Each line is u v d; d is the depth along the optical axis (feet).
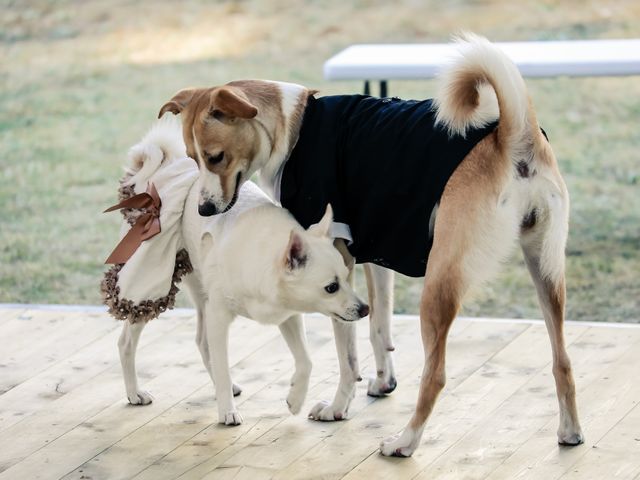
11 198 24.18
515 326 15.35
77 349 15.25
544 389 13.16
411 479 11.04
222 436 12.33
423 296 11.17
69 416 13.05
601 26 33.01
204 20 37.47
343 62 18.86
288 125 11.78
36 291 18.83
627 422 12.11
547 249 11.25
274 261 11.64
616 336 14.73
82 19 38.34
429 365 11.24
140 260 12.50
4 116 30.37
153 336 15.71
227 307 12.33
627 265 18.54
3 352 15.23
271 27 36.35
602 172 23.56
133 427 12.69
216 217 12.26
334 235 11.73
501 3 36.40
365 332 15.48
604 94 29.68
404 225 11.42
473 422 12.34
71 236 21.71
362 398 13.29
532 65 17.93
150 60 34.42
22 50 36.19
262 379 13.98
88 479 11.38
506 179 10.89
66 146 27.63
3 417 13.07
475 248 10.96
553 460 11.30
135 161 13.23
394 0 37.88
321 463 11.51
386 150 11.36
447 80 10.85
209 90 11.71
